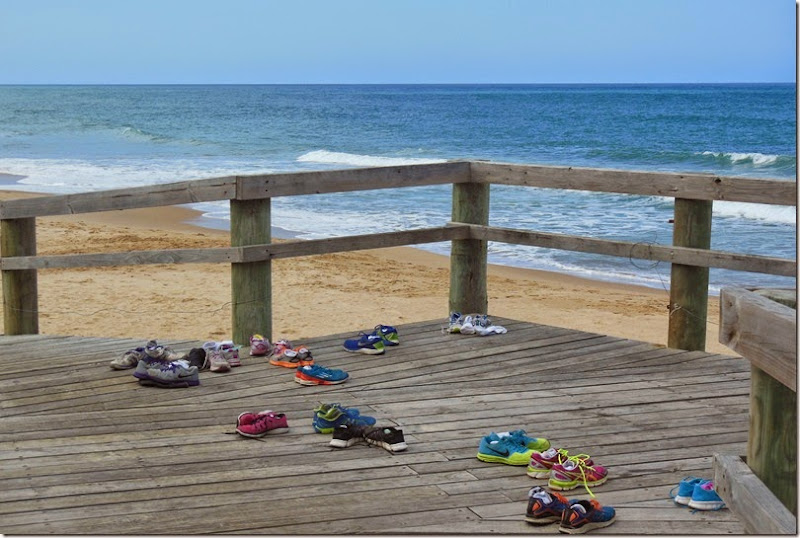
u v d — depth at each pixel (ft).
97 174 93.97
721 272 45.42
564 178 18.70
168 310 35.96
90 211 19.35
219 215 65.67
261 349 17.88
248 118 225.15
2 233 21.29
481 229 20.03
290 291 40.86
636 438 13.24
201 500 10.89
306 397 15.39
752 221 58.23
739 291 8.64
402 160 118.73
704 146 135.13
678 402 14.99
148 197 18.47
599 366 17.22
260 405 14.93
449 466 12.16
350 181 18.52
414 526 10.18
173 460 12.30
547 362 17.52
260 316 18.54
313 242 18.44
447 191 76.43
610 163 120.98
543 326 20.39
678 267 18.12
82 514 10.45
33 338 20.04
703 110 209.46
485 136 162.91
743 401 15.01
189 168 102.78
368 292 40.81
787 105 222.48
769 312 7.71
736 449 12.75
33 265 20.48
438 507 10.75
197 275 43.27
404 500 10.96
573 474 11.25
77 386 15.98
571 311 37.78
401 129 182.50
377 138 161.48
